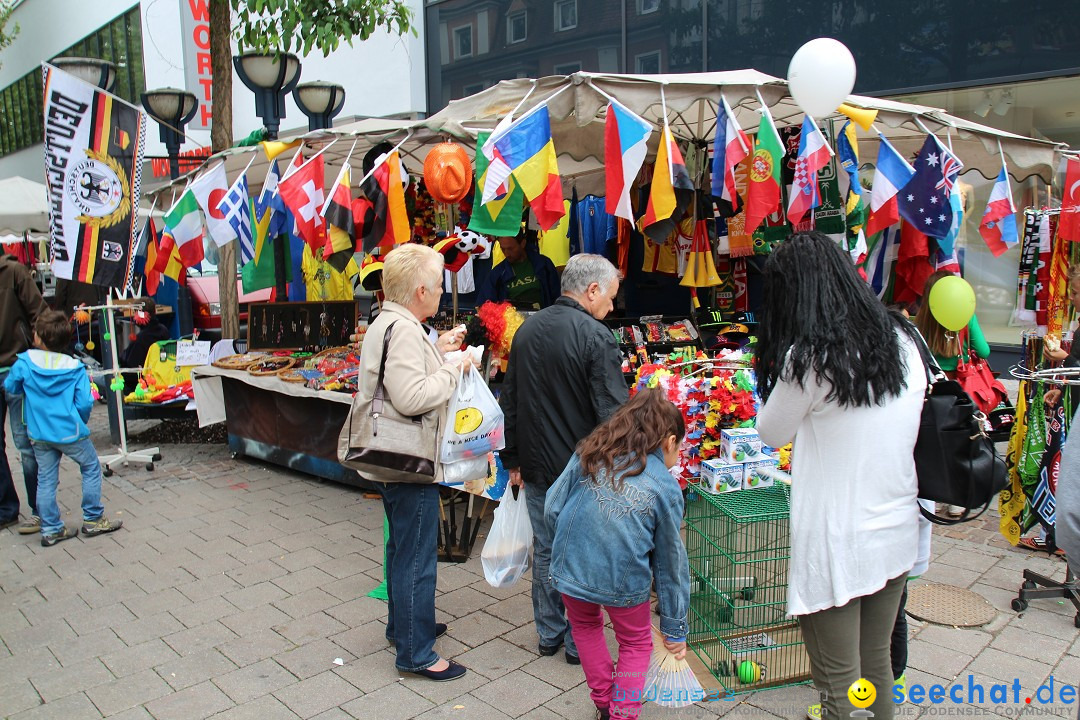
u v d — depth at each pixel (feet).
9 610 12.64
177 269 17.88
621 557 7.79
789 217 11.99
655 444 8.00
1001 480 7.07
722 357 12.84
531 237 17.90
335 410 18.15
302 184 13.74
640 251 20.07
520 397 10.03
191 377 22.16
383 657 10.89
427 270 9.55
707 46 28.91
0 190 28.09
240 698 9.90
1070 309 17.40
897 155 12.60
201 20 42.65
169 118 24.66
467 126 14.57
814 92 9.65
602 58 31.96
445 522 14.33
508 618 12.02
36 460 16.47
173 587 13.38
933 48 24.67
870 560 6.56
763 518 9.24
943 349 14.75
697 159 17.30
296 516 16.94
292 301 22.57
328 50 21.42
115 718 9.51
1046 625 11.38
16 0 61.82
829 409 6.49
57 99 16.80
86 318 23.35
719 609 10.15
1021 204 21.13
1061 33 22.52
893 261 16.30
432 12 37.22
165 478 20.11
